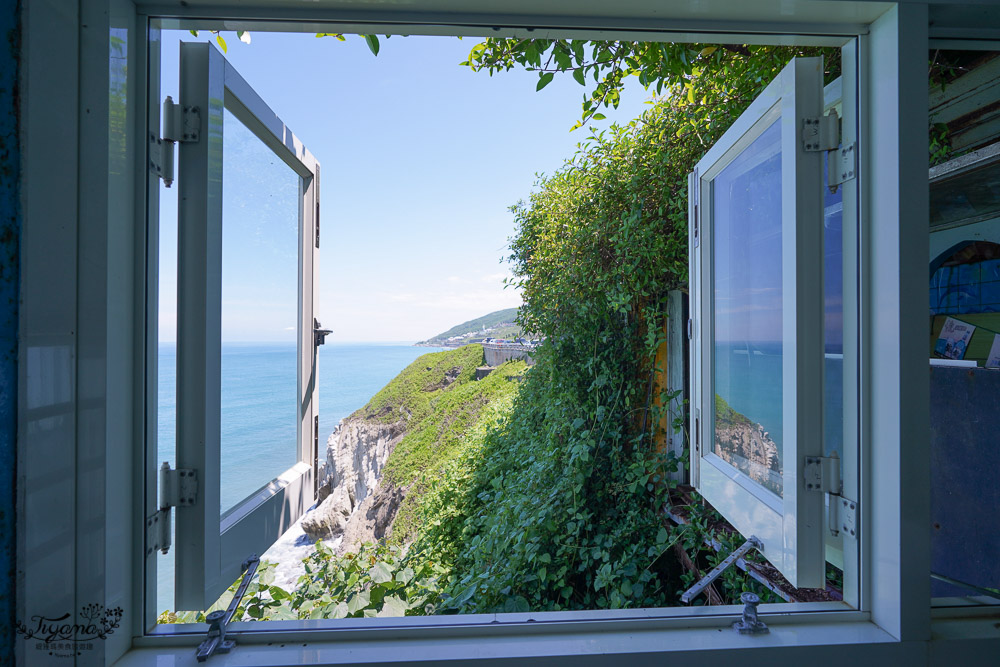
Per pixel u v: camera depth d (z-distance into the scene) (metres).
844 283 1.41
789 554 1.46
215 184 1.37
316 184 2.38
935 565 2.04
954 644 1.24
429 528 4.97
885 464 1.28
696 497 2.95
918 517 1.23
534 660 1.19
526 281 5.38
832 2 1.26
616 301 3.75
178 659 1.20
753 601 1.28
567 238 4.61
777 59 2.39
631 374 4.03
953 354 2.37
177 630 1.29
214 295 1.36
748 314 1.91
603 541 3.29
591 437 3.81
